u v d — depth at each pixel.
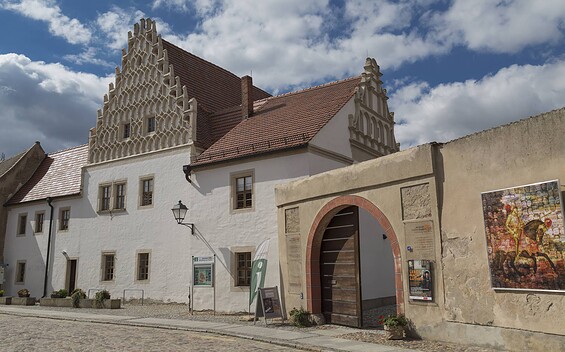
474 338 11.46
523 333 10.45
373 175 14.55
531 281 10.38
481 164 11.71
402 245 13.46
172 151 25.62
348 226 16.02
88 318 19.12
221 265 21.53
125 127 28.75
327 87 26.58
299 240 17.48
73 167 34.03
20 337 14.20
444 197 12.56
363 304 21.62
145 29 28.88
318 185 16.67
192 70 29.42
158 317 19.47
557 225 10.01
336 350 11.67
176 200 24.94
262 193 20.91
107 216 28.12
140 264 26.09
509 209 10.93
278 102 26.75
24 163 37.03
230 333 14.73
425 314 12.67
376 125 26.34
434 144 12.94
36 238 32.66
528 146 10.75
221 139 24.95
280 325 16.41
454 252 12.13
